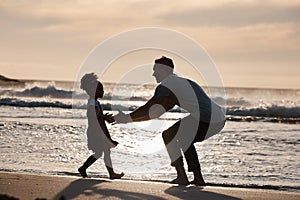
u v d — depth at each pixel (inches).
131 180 281.4
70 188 243.1
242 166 361.1
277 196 242.5
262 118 799.7
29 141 463.5
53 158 375.2
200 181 271.6
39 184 250.8
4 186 243.4
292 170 346.6
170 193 239.8
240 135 555.8
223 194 242.5
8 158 369.4
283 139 522.6
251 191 253.1
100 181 265.3
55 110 862.5
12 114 765.9
